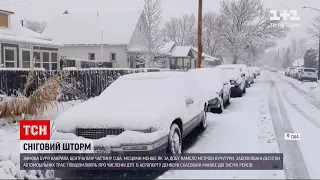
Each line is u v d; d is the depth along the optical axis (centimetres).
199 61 2155
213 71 1329
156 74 809
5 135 799
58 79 1110
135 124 554
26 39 2070
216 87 1213
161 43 3353
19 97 990
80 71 1480
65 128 577
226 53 4722
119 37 3634
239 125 977
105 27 3859
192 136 841
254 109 1332
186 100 732
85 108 623
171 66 4503
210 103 1168
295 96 1942
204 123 916
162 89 729
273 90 2392
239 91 1845
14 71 1191
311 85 2998
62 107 1184
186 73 870
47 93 1026
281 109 1352
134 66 3681
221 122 1036
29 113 984
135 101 653
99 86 1583
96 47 3631
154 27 3238
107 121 565
